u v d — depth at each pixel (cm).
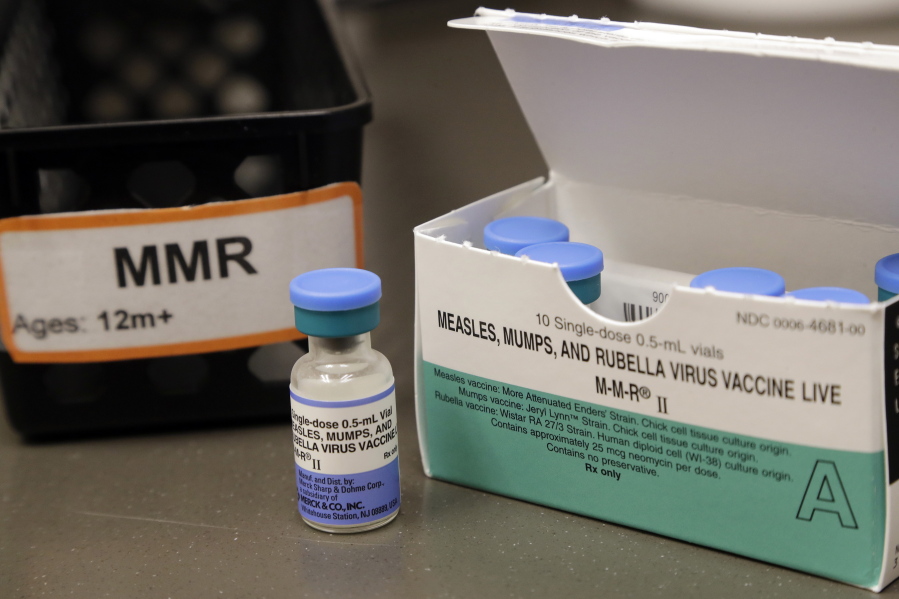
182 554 48
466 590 45
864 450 41
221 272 57
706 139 53
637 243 61
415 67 123
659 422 46
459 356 52
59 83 89
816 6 120
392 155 100
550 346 48
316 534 50
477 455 53
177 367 59
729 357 43
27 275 56
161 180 57
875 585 43
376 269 80
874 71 43
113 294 56
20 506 54
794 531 44
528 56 54
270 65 89
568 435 49
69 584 46
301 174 56
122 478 56
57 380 58
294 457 54
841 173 50
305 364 50
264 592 45
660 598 44
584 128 57
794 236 55
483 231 57
